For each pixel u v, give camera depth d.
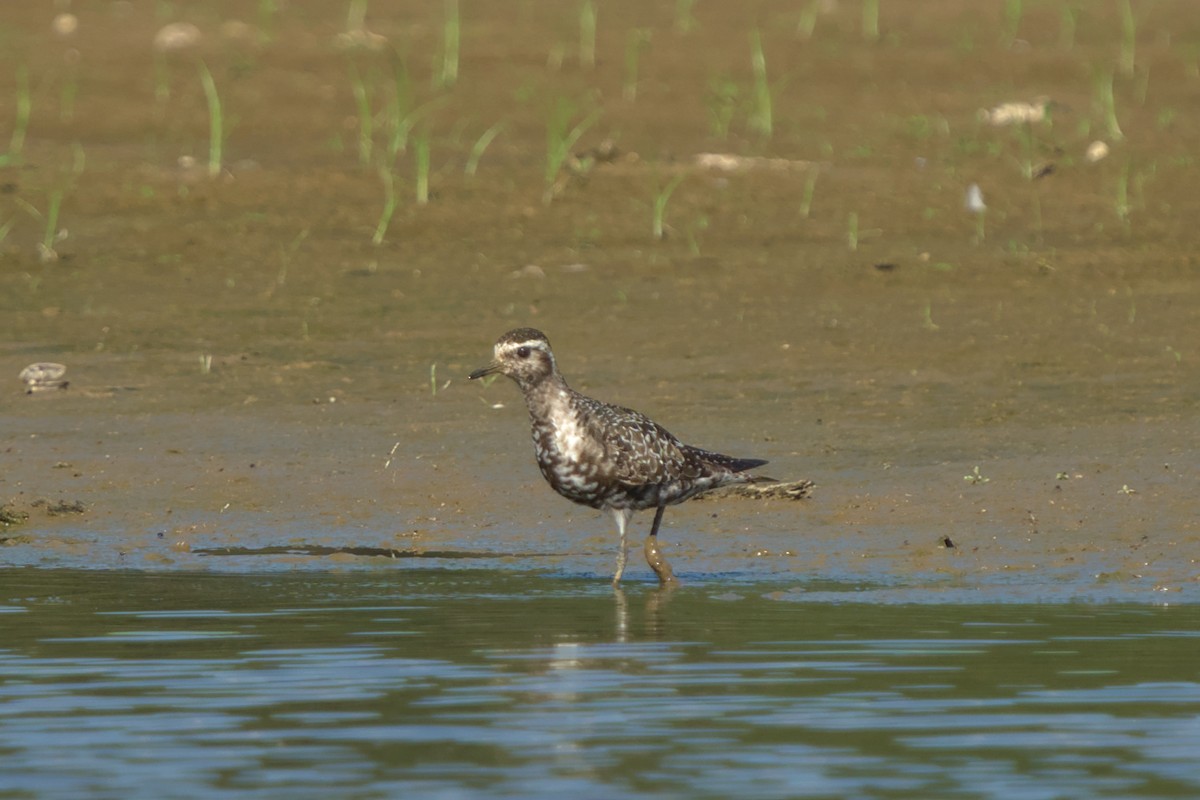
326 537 17.09
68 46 37.28
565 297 24.67
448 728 10.85
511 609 14.17
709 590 14.93
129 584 15.15
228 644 12.96
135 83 34.97
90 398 21.08
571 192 29.17
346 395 21.16
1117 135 31.48
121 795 9.68
